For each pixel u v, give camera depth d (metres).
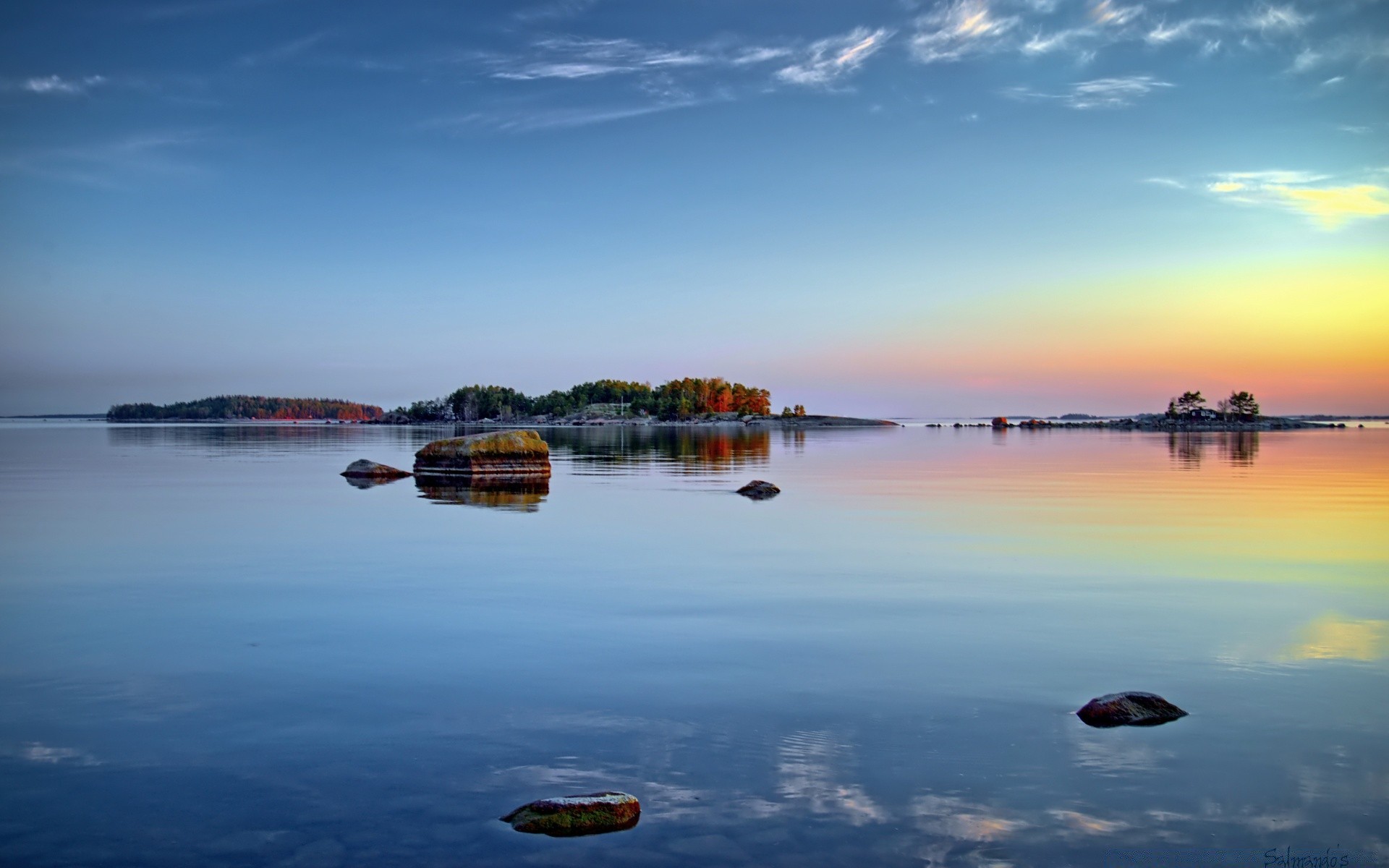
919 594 11.66
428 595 11.65
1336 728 6.74
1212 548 15.45
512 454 32.94
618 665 8.41
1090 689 7.68
